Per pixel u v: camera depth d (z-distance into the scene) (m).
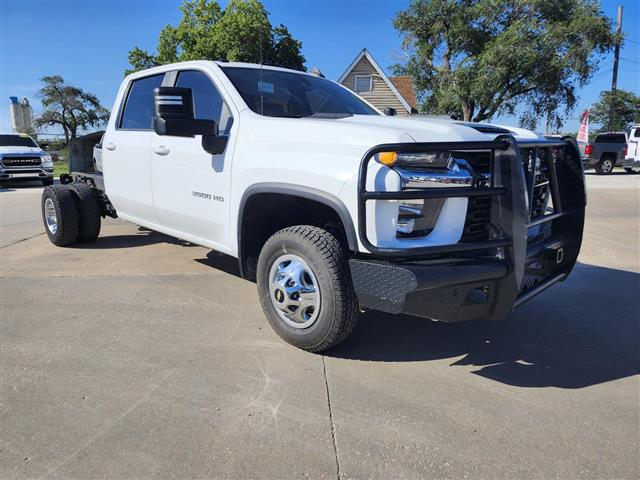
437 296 2.72
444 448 2.37
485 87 24.95
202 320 3.88
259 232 3.72
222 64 4.09
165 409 2.64
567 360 3.34
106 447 2.33
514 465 2.25
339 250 3.03
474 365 3.24
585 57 24.34
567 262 3.75
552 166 3.50
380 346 3.49
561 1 24.69
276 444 2.37
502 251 2.84
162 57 31.91
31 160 16.86
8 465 2.20
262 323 3.83
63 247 6.31
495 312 2.97
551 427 2.55
